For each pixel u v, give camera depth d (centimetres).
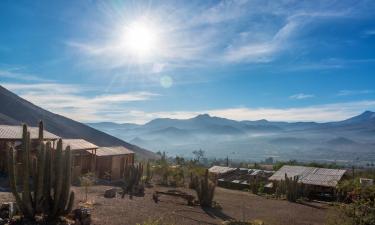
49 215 1576
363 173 6619
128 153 4459
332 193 4456
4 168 2830
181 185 4400
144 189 3338
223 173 5666
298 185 4281
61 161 1591
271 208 3138
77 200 2202
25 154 1528
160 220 1925
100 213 1909
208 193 2822
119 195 2773
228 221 2103
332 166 7531
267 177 5559
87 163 3791
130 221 1805
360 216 1752
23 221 1475
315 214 2952
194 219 2120
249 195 4297
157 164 5738
